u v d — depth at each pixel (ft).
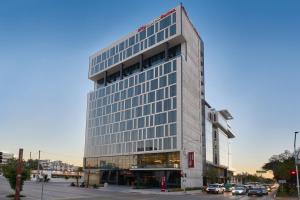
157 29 281.54
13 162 116.06
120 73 320.70
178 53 274.98
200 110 301.02
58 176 411.95
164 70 268.41
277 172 206.18
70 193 151.94
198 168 281.33
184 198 132.36
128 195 148.56
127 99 300.40
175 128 246.68
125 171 282.36
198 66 304.30
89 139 342.03
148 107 274.57
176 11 268.00
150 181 259.80
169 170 248.11
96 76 353.10
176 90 253.44
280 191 199.82
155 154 258.57
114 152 300.20
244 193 191.21
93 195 142.00
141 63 295.28
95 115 341.41
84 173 335.88
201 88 321.52
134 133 282.15
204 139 332.80
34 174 367.45
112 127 311.27
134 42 303.68
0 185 203.21
